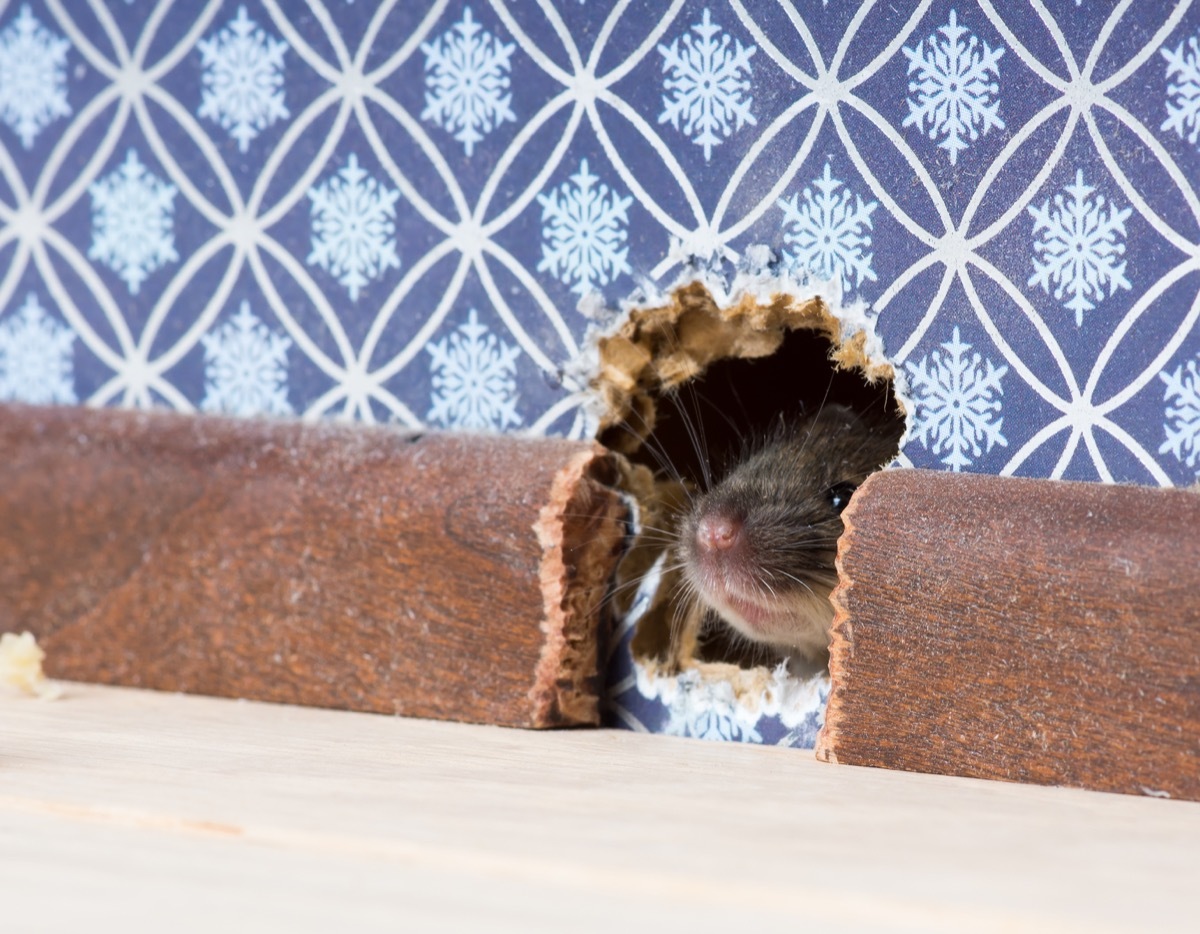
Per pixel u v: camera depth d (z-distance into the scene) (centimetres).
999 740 109
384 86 144
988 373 119
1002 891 71
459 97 141
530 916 67
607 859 76
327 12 147
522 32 137
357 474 139
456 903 69
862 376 134
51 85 162
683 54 130
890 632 113
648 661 135
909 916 68
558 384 137
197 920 66
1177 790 103
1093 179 115
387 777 101
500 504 130
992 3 118
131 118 158
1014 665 109
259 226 151
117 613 150
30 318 163
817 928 66
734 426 161
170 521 147
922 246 121
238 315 153
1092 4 114
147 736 119
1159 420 113
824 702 123
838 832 85
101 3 159
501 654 130
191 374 155
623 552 134
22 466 156
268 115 150
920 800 97
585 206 135
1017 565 109
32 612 154
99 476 152
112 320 159
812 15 125
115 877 74
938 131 120
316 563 139
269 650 141
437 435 139
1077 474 116
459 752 114
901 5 121
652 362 139
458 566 132
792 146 126
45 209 162
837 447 156
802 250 126
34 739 117
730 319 134
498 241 139
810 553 147
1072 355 116
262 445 145
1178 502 108
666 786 100
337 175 147
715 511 146
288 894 71
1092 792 104
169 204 156
